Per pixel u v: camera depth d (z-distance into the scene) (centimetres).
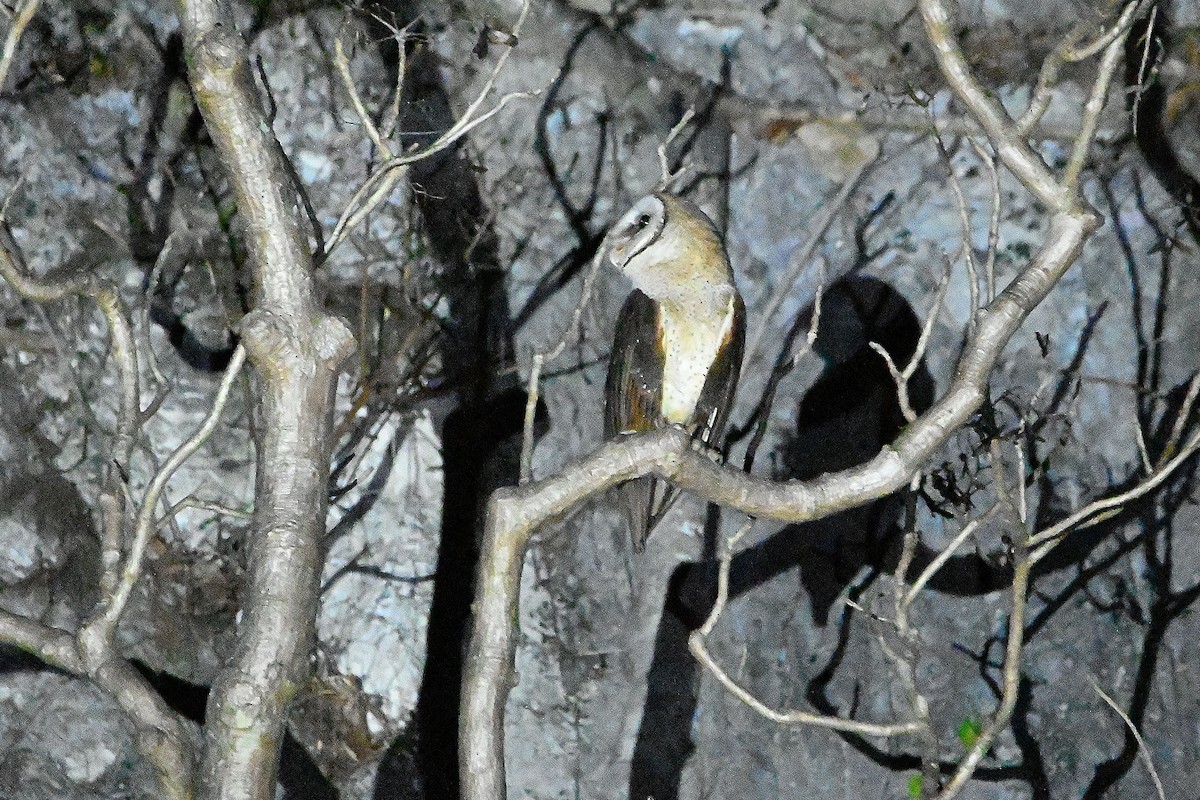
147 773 842
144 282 890
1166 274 956
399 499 914
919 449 497
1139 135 962
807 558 934
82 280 544
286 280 505
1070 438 936
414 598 909
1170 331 952
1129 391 946
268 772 484
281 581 489
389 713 896
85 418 870
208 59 491
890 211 965
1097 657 924
